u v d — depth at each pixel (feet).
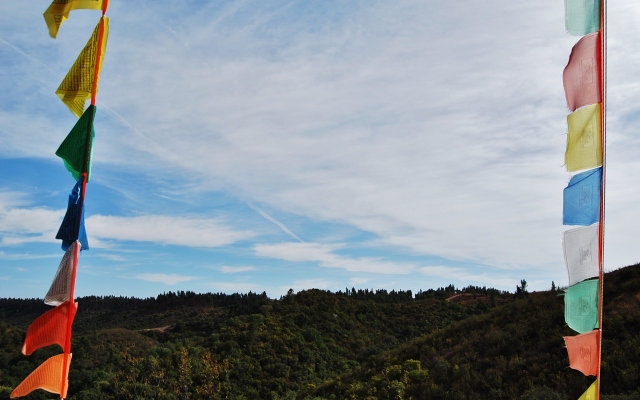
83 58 15.57
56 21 15.56
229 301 336.70
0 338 169.89
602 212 16.10
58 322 14.98
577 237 16.47
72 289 15.05
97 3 15.71
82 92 15.56
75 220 15.10
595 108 16.34
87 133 15.33
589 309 16.14
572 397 62.64
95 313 362.74
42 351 158.71
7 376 139.54
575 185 16.63
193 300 346.33
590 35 16.56
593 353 16.01
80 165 15.26
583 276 16.25
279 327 199.11
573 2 16.78
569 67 16.92
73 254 15.02
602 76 16.28
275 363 166.50
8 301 337.31
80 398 136.98
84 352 181.27
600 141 16.20
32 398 129.29
